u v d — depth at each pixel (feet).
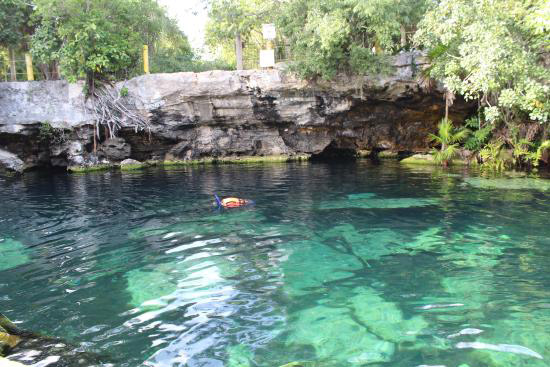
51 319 14.49
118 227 27.14
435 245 21.99
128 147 65.72
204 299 15.87
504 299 15.25
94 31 61.82
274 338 12.89
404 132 73.61
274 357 11.84
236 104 67.05
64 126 63.10
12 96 63.05
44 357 12.04
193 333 13.30
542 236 22.94
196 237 24.38
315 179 46.98
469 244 21.97
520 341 12.38
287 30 62.23
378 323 13.70
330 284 17.10
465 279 17.25
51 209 33.53
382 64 58.49
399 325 13.53
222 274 18.44
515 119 55.06
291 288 16.76
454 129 61.62
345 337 12.87
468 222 26.40
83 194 40.50
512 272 17.87
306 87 65.16
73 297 16.31
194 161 69.46
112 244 23.39
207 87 64.90
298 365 11.41
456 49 49.49
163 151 70.59
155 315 14.61
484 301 15.12
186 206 33.37
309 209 31.24
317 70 59.11
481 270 18.21
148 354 12.12
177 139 69.15
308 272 18.49
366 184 42.45
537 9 38.65
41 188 45.29
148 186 44.60
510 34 41.42
